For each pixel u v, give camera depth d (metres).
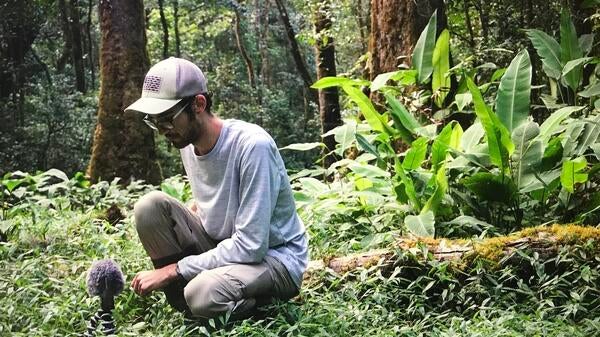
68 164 17.77
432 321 3.86
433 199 5.18
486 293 4.10
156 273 3.59
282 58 27.31
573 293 3.86
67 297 4.01
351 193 5.73
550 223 5.43
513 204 5.41
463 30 11.52
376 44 7.88
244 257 3.49
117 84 9.87
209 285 3.47
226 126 3.59
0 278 4.30
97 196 7.20
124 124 9.82
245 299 3.52
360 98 6.08
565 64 6.61
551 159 5.43
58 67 21.98
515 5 10.32
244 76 26.06
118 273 3.56
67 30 20.53
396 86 7.43
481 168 5.50
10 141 17.73
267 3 23.97
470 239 4.50
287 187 3.68
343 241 5.19
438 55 6.91
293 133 22.94
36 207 6.12
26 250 5.21
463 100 6.50
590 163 5.92
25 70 20.09
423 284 4.28
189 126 3.50
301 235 3.75
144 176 9.79
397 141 7.04
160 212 3.75
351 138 6.23
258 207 3.48
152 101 3.43
